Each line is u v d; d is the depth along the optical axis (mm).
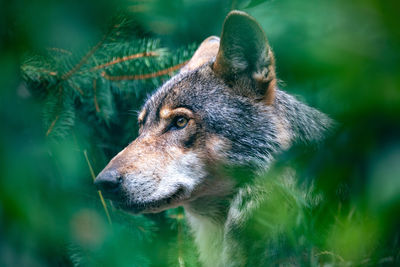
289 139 6090
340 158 2801
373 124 2422
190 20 8117
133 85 6715
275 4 3107
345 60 2363
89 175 7055
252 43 5891
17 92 6074
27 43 5715
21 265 6148
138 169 5805
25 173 5500
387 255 4086
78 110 7156
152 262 7473
